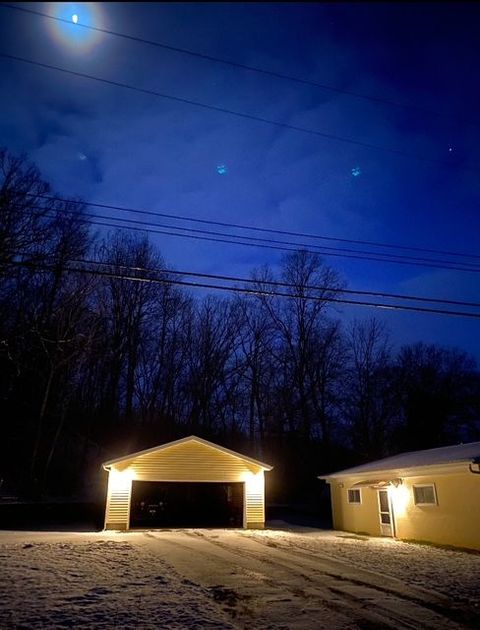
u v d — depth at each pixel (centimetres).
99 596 646
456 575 902
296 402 3478
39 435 2359
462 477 1348
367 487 1755
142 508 2209
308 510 2777
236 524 1970
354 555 1133
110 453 3119
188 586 727
